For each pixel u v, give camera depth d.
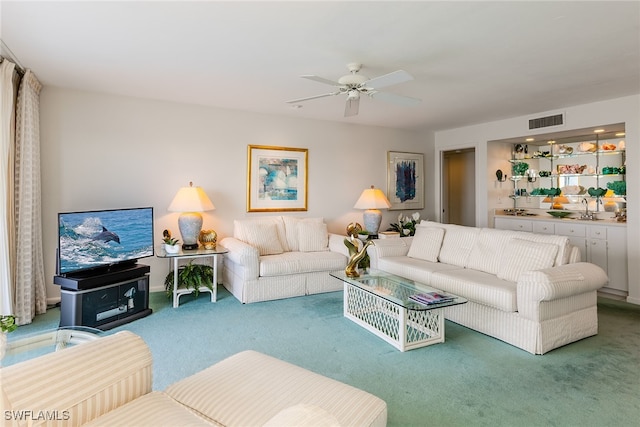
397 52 2.74
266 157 4.89
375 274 3.51
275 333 2.96
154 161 4.19
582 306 2.84
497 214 5.66
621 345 2.75
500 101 4.20
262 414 1.22
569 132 4.66
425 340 2.73
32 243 3.31
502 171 5.72
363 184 5.70
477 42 2.56
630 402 1.99
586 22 2.27
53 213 3.69
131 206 4.07
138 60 2.92
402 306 2.58
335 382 1.42
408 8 2.09
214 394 1.34
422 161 6.27
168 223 4.29
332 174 5.43
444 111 4.71
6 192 2.88
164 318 3.32
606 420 1.83
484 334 2.96
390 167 5.95
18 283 3.11
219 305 3.73
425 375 2.28
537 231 5.09
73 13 2.14
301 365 2.41
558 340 2.66
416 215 5.79
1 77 2.78
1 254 2.83
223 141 4.59
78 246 3.04
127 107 4.02
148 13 2.14
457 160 6.99
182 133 4.33
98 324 3.04
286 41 2.54
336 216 5.48
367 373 2.30
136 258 3.54
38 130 3.49
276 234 4.52
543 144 5.62
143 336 2.89
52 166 3.67
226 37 2.48
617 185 4.59
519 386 2.15
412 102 3.18
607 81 3.46
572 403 1.98
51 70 3.18
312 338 2.87
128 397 1.30
